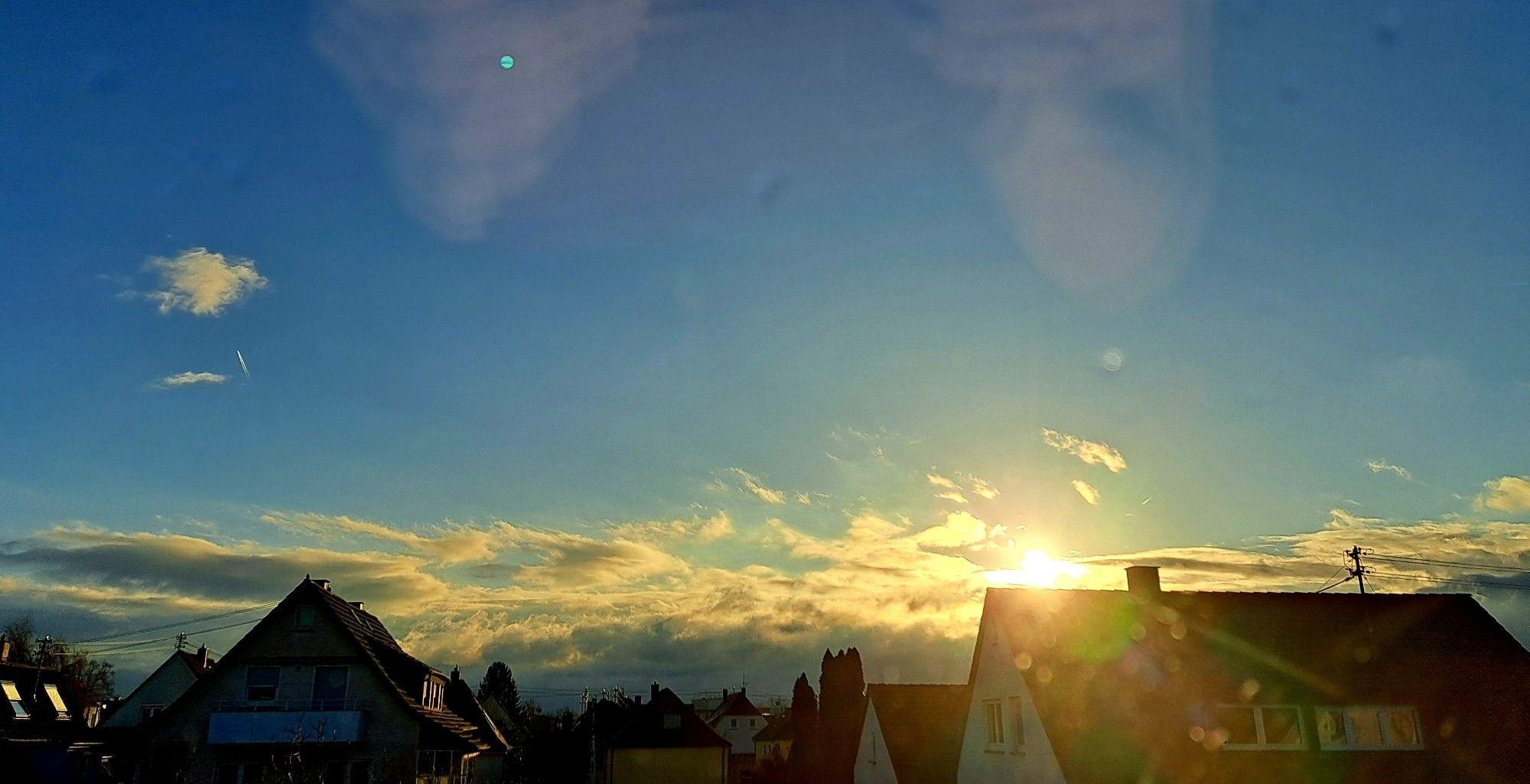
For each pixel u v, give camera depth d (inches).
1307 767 889.5
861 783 1480.1
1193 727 893.2
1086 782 848.9
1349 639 1031.0
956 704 1392.7
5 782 1288.1
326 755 1326.3
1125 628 1026.1
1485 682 988.6
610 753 2536.9
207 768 1317.7
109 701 2620.6
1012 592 1059.3
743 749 4212.6
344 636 1389.0
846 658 1881.2
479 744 1716.3
